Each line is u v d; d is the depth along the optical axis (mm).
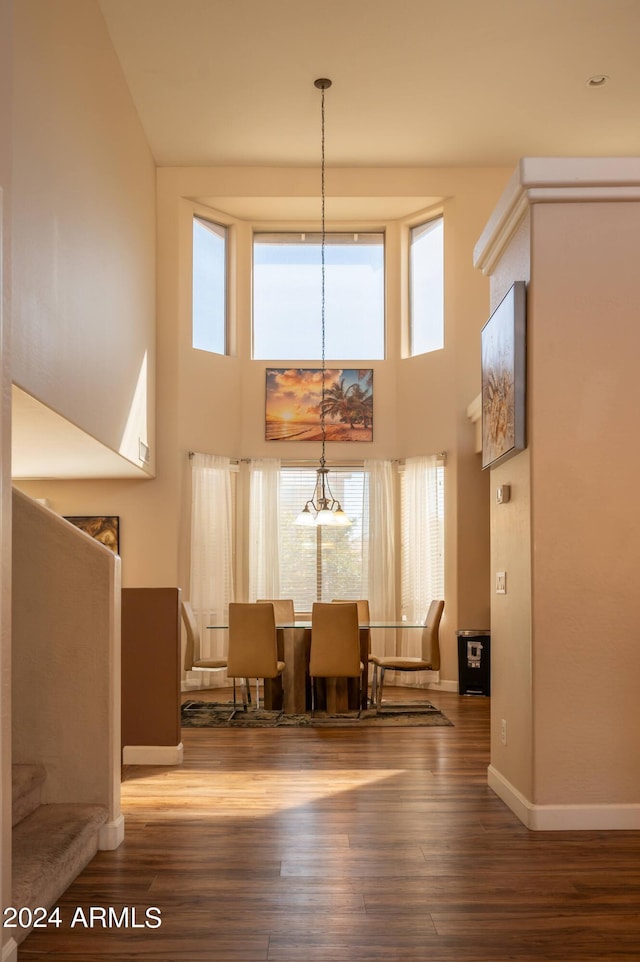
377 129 8062
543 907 3195
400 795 4711
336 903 3234
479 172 8953
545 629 4102
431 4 6148
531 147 8438
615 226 4199
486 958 2799
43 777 3844
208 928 3023
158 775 5199
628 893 3320
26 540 3895
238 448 9391
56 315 4762
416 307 9531
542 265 4180
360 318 9719
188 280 9000
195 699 8188
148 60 6844
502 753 4691
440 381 9031
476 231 8922
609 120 7852
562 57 6832
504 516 4711
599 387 4164
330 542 9391
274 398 9461
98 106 6004
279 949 2863
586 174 4125
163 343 8797
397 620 9242
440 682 8766
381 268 9766
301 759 5621
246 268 9562
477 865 3617
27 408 4664
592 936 2957
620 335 4180
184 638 8828
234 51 6746
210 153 8570
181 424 8812
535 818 4062
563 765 4090
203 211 9211
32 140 4324
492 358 4793
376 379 9516
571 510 4129
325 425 9469
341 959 2793
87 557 3883
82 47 5523
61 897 3287
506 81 7191
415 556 9062
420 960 2787
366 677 7551
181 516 8789
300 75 7094
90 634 3881
